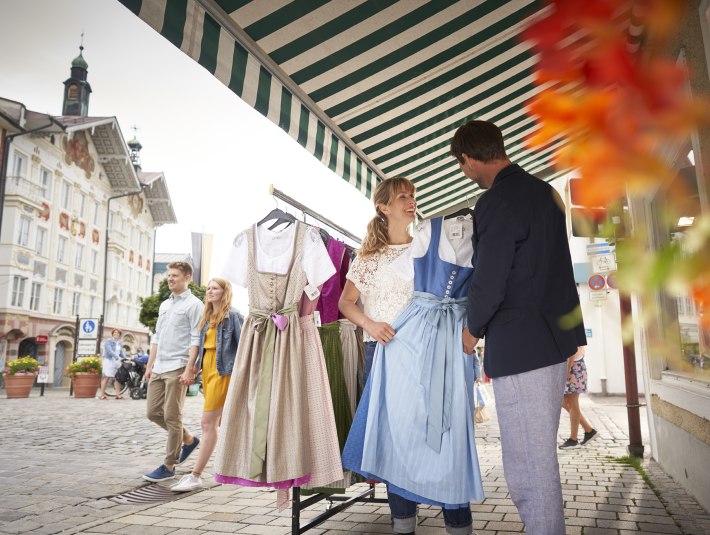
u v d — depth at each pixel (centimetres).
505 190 224
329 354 338
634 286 40
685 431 411
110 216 4112
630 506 378
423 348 275
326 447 309
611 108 36
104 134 3769
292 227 331
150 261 4888
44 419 1072
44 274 3234
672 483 446
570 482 461
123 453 666
